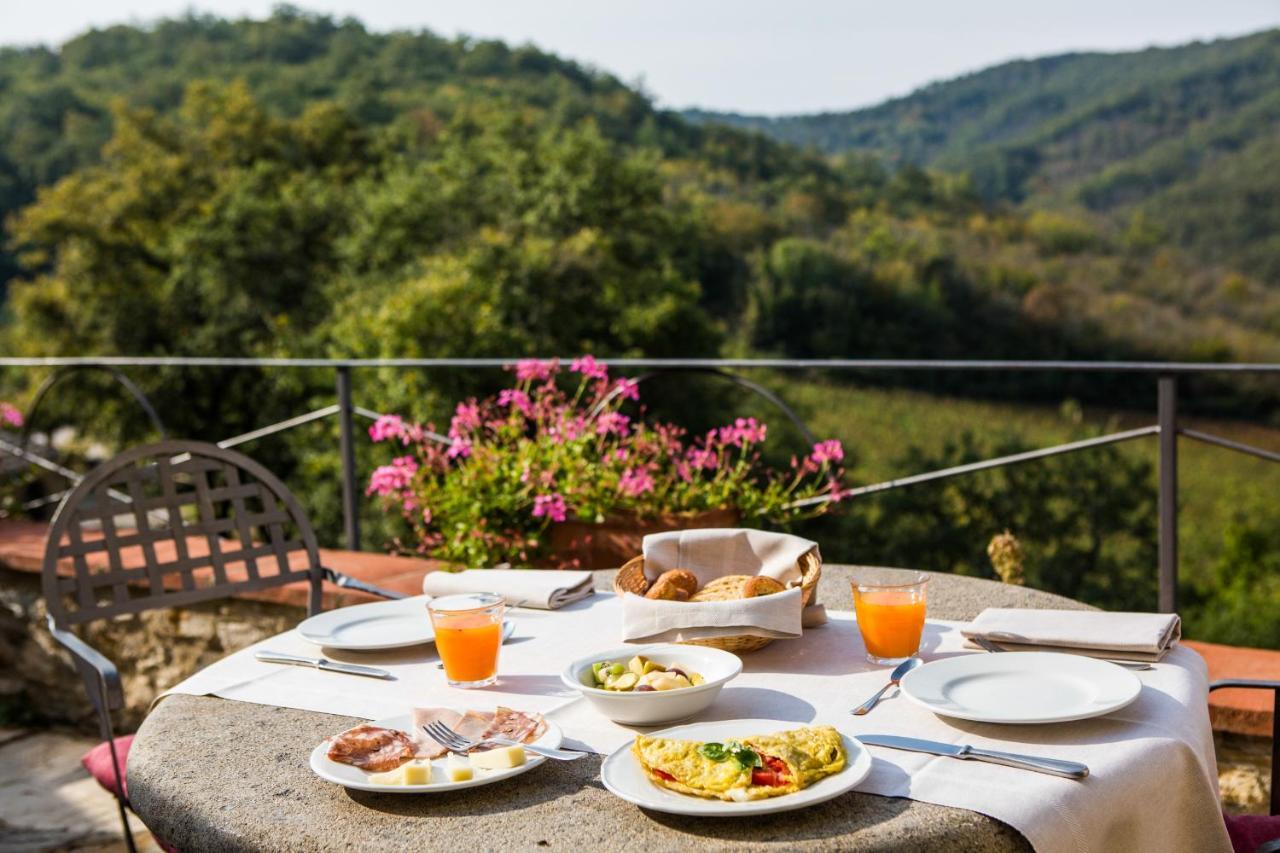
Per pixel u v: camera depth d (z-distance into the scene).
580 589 1.69
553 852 0.89
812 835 0.89
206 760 1.12
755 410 18.72
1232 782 2.08
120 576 1.97
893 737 1.08
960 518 16.89
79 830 2.70
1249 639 19.84
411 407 13.84
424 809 0.98
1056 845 0.91
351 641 1.47
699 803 0.92
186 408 16.88
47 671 3.37
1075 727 1.10
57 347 17.89
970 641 1.40
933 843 0.89
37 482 4.75
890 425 21.53
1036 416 22.28
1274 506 22.27
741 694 1.24
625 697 1.13
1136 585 16.47
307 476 15.65
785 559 1.53
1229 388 25.16
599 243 17.36
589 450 2.91
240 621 3.00
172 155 20.05
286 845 0.94
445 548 2.90
